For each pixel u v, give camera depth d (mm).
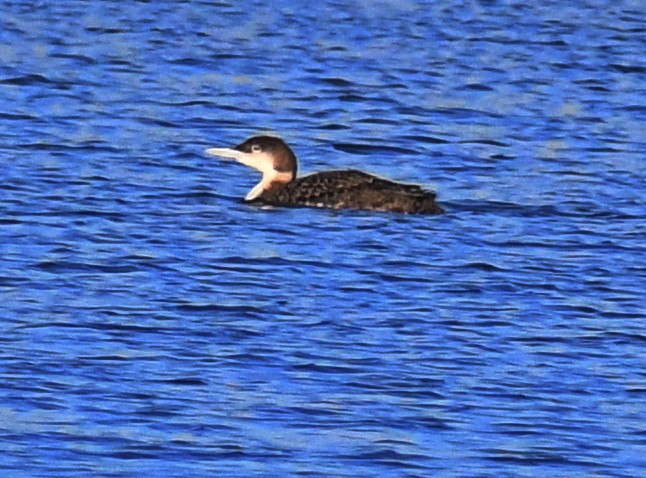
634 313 20359
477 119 30125
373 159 27578
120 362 18391
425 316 19984
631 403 17922
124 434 16828
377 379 18219
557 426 17344
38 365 18203
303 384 18047
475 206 24516
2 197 23875
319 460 16469
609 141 28797
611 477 16328
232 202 24328
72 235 22406
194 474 16109
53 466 16141
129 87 31516
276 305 20141
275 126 29297
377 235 22828
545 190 25531
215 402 17562
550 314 20234
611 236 23234
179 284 20750
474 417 17469
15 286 20484
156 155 26766
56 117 28875
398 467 16391
